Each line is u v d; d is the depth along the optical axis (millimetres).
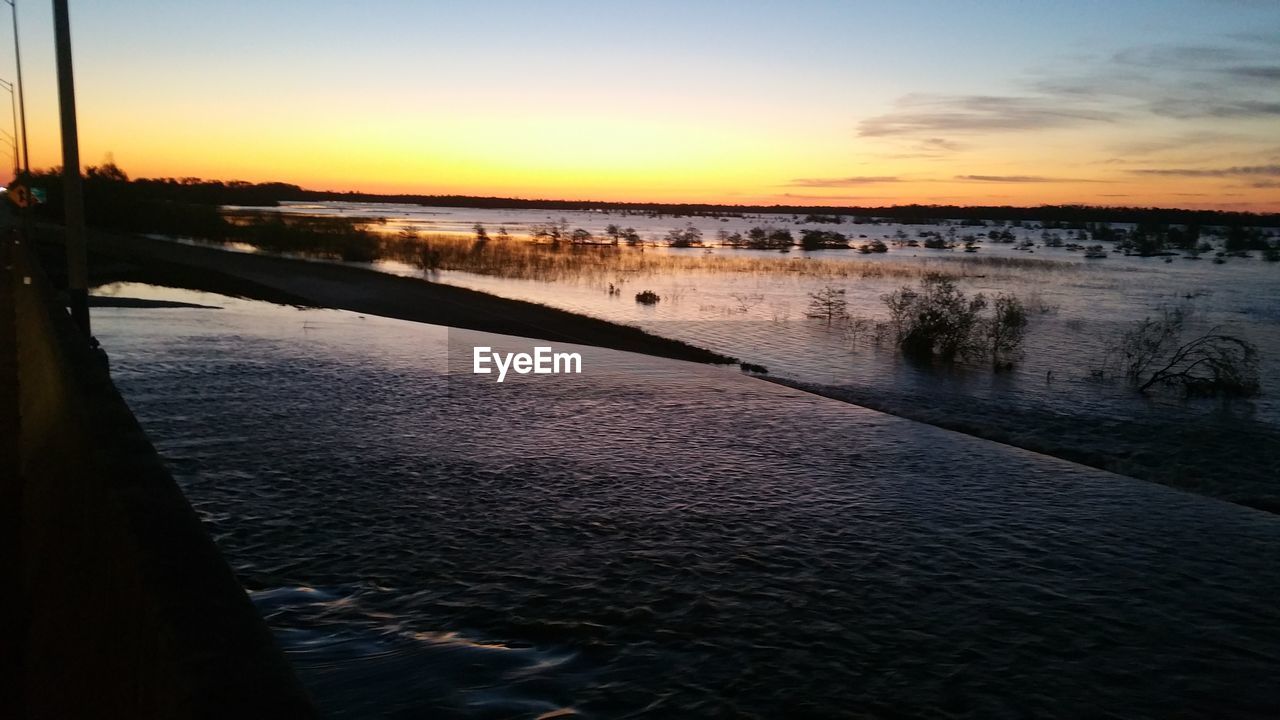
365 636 6020
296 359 18109
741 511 9305
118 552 2266
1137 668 5984
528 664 5719
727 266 50531
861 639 6281
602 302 33062
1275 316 30781
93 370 5086
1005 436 13805
